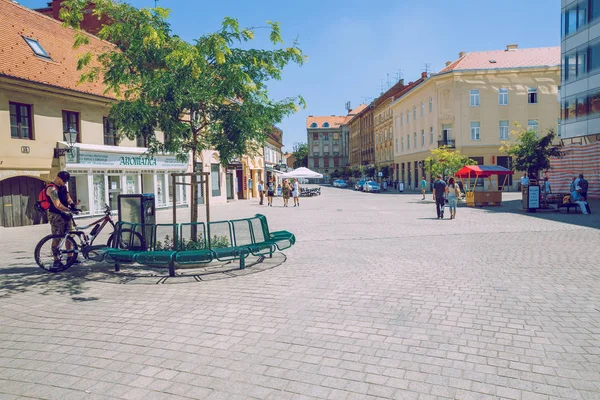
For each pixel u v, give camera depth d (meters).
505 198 31.12
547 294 5.79
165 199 25.08
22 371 3.74
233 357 3.94
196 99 7.86
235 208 26.12
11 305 5.74
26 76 16.61
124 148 21.52
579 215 17.02
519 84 42.97
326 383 3.41
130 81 8.20
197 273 7.46
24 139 16.78
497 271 7.23
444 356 3.87
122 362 3.89
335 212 21.30
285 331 4.57
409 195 41.22
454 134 44.16
